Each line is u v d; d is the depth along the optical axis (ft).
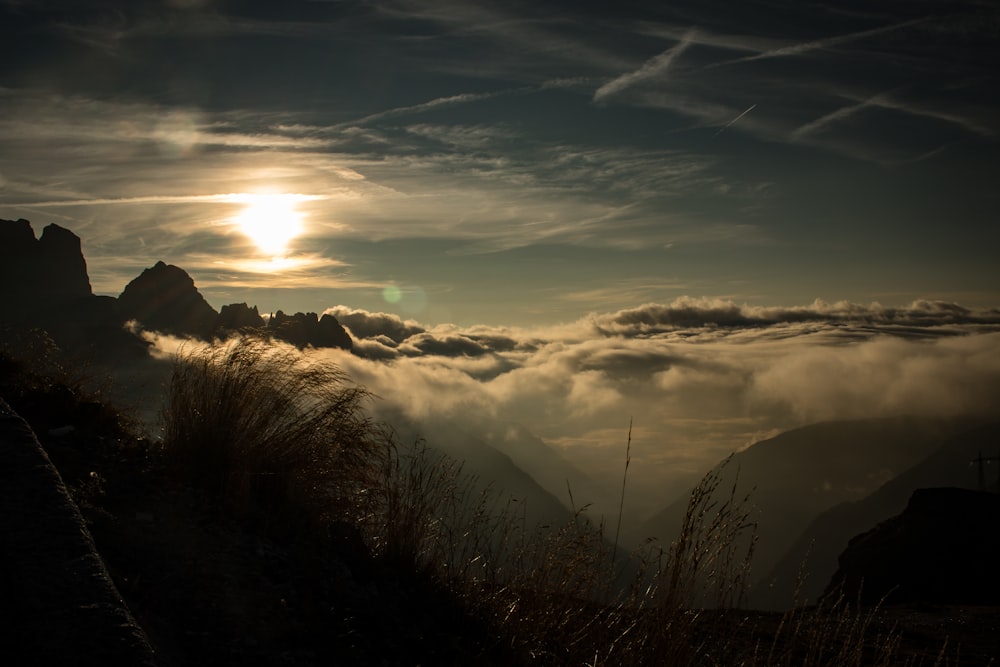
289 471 18.72
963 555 82.12
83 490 15.80
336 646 13.43
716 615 13.83
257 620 13.35
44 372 21.58
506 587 16.76
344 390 20.27
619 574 15.42
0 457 13.06
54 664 8.80
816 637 15.29
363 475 19.17
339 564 16.48
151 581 13.43
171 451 18.74
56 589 10.05
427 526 17.87
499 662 15.02
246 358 20.29
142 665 9.07
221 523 16.20
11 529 11.18
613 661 14.78
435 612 16.10
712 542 13.61
